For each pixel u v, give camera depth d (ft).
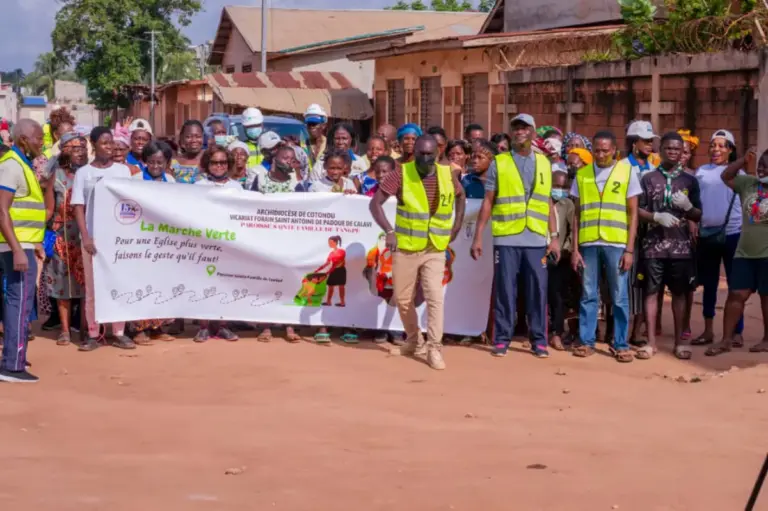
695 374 31.86
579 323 34.73
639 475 20.79
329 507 18.79
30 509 18.53
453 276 35.42
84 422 25.12
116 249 33.35
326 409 26.78
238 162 36.24
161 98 163.02
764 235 34.14
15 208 29.14
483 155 35.40
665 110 56.90
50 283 33.76
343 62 128.88
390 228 32.32
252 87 103.60
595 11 79.92
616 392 29.43
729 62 52.06
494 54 78.64
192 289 34.47
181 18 212.64
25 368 30.32
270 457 22.13
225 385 29.30
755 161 50.03
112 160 34.14
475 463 21.70
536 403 28.02
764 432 24.36
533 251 33.30
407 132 36.22
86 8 200.75
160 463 21.62
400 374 31.09
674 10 57.72
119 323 33.78
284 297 35.14
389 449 22.88
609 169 33.53
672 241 33.96
